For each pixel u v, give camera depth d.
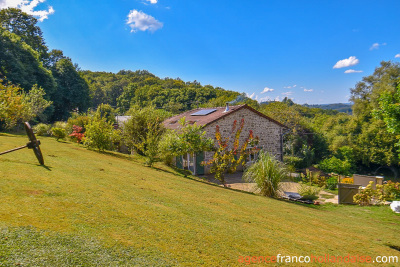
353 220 8.94
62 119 48.81
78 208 4.68
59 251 3.20
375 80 39.66
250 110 22.66
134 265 3.22
